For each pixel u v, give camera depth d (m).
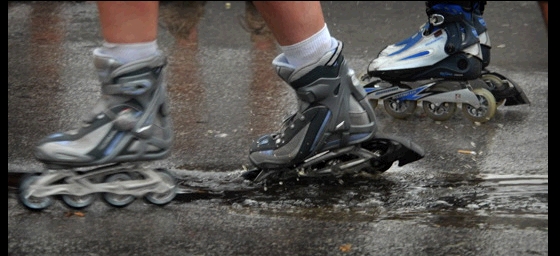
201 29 9.25
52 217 5.17
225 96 7.42
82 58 8.38
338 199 5.50
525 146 6.38
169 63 8.23
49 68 8.09
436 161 6.11
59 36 8.98
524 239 5.04
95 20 9.51
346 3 10.02
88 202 5.22
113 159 5.19
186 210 5.32
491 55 8.39
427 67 6.66
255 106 7.20
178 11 9.76
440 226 5.18
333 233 5.07
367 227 5.15
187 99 7.32
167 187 5.32
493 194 5.61
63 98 7.35
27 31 9.11
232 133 6.63
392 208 5.40
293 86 5.45
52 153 5.09
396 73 6.73
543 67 8.09
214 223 5.17
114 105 5.14
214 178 5.81
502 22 9.29
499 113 7.01
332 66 5.37
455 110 6.77
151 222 5.15
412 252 4.86
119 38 5.02
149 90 5.16
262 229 5.11
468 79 6.65
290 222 5.20
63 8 9.84
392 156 5.68
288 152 5.55
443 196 5.57
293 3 5.14
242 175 5.86
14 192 5.52
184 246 4.89
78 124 6.81
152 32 5.10
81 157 5.13
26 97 7.35
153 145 5.27
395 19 9.53
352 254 4.83
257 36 9.06
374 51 8.59
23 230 5.02
